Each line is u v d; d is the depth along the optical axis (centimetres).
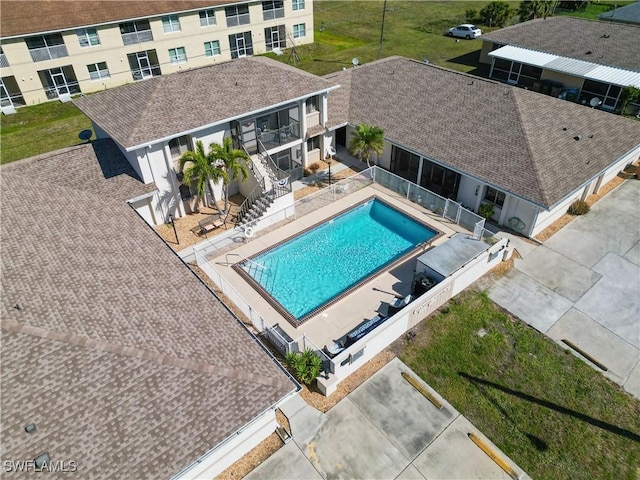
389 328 1870
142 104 2530
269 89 2775
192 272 1838
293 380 1407
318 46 5809
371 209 2852
